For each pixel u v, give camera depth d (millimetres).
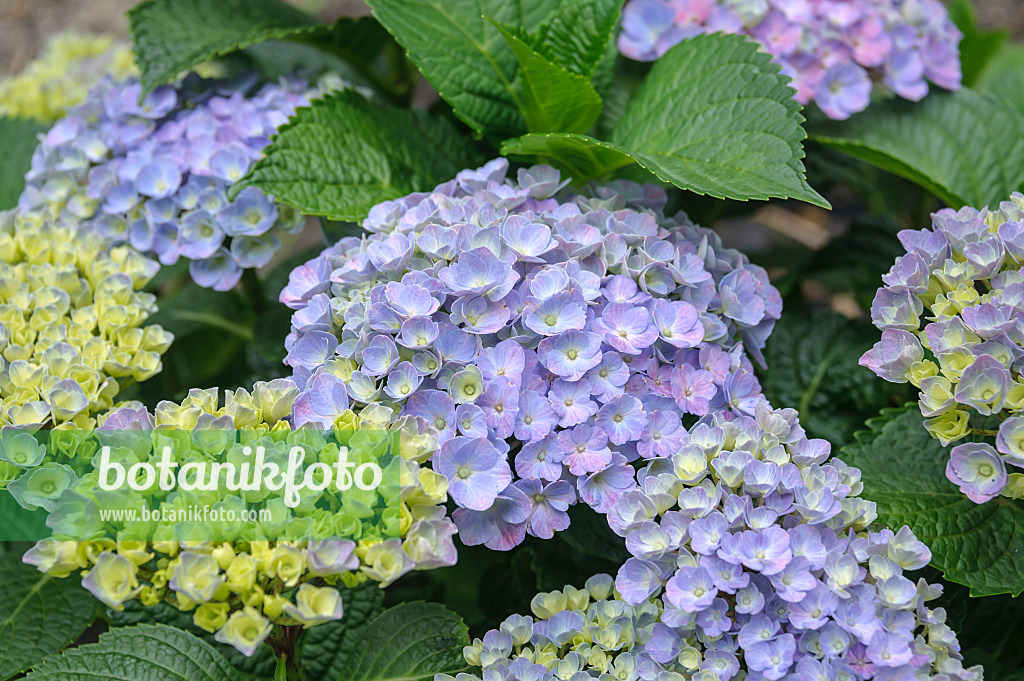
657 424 960
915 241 980
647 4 1127
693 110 1038
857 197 1476
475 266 960
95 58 1347
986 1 1719
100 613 1057
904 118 1141
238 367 1223
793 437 956
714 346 988
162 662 977
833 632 911
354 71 1198
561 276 962
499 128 1096
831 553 924
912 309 963
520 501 940
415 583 1153
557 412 949
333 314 975
